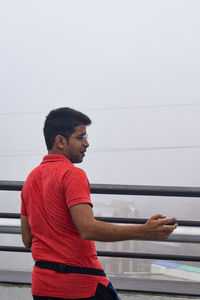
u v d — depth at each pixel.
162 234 1.35
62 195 1.45
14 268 2.88
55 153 1.59
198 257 2.55
